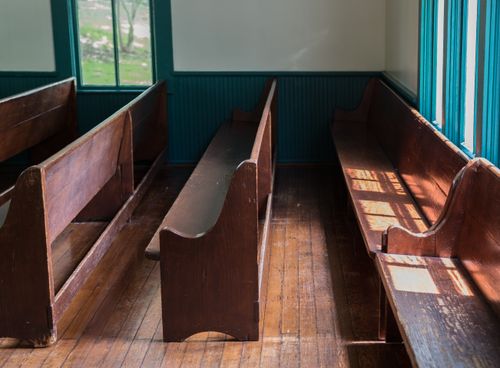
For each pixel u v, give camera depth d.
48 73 7.48
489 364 2.66
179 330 3.80
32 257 3.62
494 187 3.18
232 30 7.37
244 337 3.79
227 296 3.74
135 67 7.63
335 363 3.56
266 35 7.37
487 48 3.57
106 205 5.23
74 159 4.05
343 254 5.03
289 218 5.87
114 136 5.04
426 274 3.41
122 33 7.54
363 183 5.12
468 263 3.42
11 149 5.65
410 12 5.89
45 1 7.37
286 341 3.80
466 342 2.81
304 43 7.36
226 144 6.46
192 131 7.57
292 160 7.59
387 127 6.07
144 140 6.73
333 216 5.90
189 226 4.28
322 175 7.19
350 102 7.45
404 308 3.09
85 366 3.58
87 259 4.25
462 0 4.16
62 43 7.44
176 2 7.33
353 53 7.36
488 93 3.60
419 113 5.16
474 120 3.92
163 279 3.73
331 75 7.38
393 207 4.55
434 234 3.60
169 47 7.41
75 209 4.14
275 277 4.65
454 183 3.56
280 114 7.49
